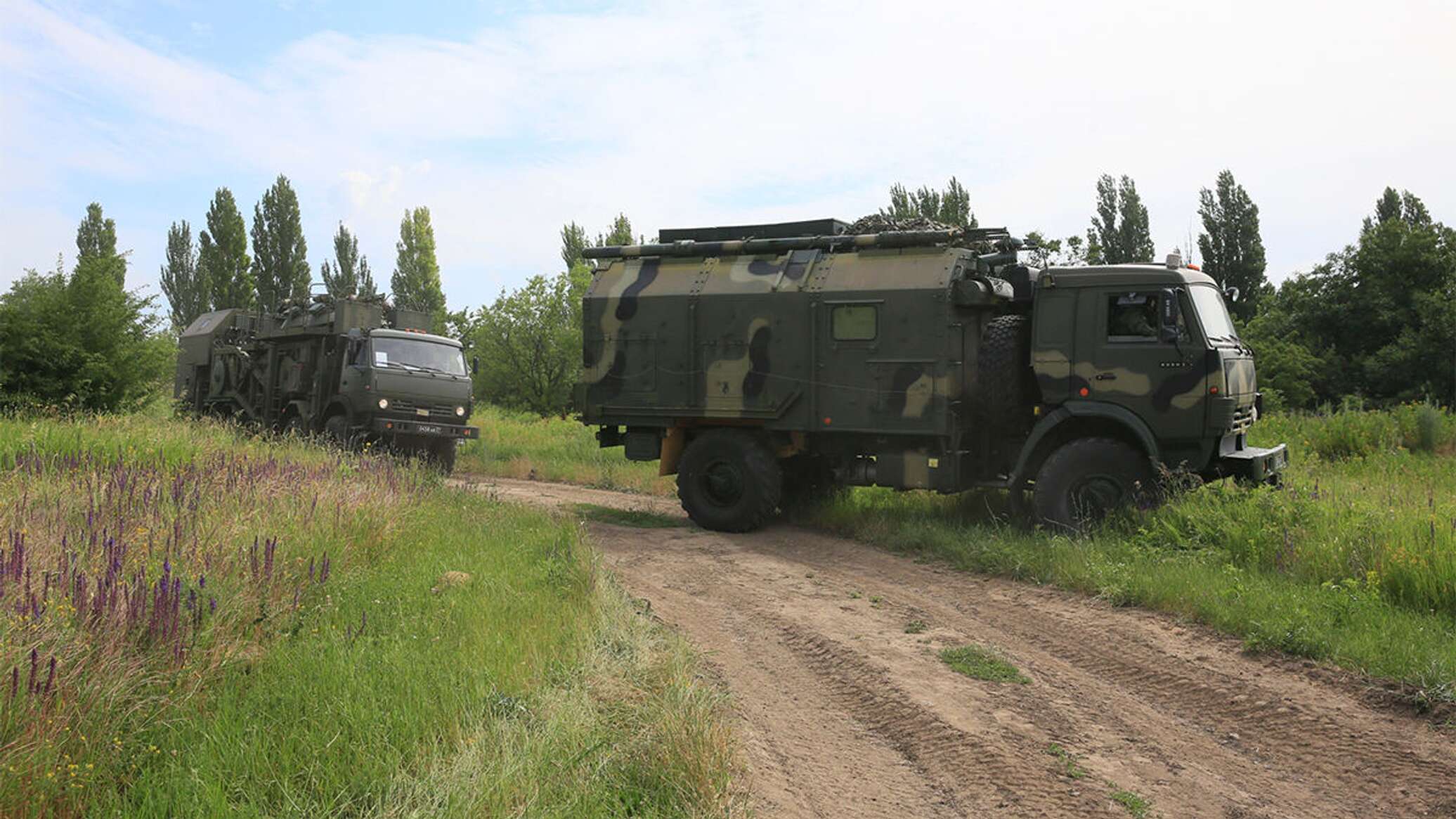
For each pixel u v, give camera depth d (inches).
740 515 456.4
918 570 365.1
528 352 1444.4
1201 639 262.2
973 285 412.8
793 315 450.6
